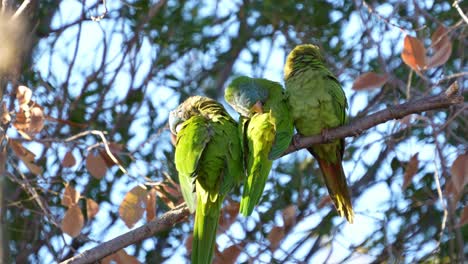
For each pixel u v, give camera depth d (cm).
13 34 895
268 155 939
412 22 1341
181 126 981
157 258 1347
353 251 1314
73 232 991
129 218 973
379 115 956
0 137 984
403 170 1344
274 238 1059
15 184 1284
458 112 1027
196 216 930
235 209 1036
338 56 1393
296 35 1403
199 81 1448
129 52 1389
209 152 946
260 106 984
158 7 1354
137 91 1405
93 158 1011
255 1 1413
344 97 1019
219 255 1013
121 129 1367
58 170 1281
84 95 1373
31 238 1337
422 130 1301
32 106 996
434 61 992
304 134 1013
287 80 1037
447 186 1038
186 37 1409
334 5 1398
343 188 1031
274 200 1355
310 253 1327
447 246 1324
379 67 1305
